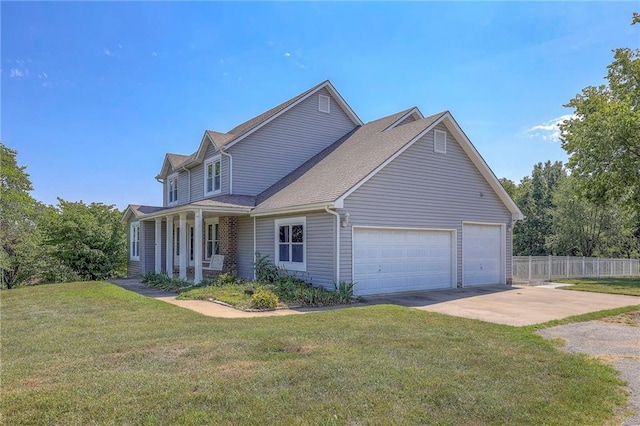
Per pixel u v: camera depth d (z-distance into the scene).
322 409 4.09
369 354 5.95
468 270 15.95
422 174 14.48
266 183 18.28
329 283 12.46
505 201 17.12
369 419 3.90
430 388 4.65
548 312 10.13
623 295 13.95
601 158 19.84
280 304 10.74
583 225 34.69
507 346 6.58
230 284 13.80
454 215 15.44
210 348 6.26
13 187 27.23
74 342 6.84
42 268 25.88
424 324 8.15
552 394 4.59
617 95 22.23
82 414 3.96
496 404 4.27
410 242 14.24
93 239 26.19
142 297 12.38
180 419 3.86
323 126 19.98
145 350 6.20
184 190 22.50
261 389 4.56
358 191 12.75
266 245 15.40
